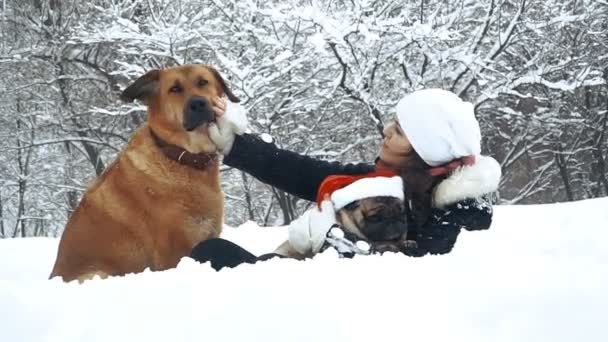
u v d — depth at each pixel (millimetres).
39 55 16703
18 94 17297
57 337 2062
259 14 13008
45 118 16656
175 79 4152
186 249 4129
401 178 3057
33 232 21719
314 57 13039
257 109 13531
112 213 4184
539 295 1980
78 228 4254
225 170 14812
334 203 2965
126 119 17500
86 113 16312
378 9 13695
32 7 17328
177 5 14055
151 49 13711
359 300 2031
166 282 2316
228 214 17391
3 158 18562
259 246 5594
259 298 2072
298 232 3029
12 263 5035
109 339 1985
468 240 2908
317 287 2131
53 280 2770
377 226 2869
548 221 5016
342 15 12719
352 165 3822
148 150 4180
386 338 1839
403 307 1985
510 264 2352
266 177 3828
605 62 15469
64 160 19109
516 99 15703
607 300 1923
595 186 19203
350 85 13398
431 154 3072
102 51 16938
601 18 14484
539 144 18844
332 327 1899
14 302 2242
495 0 13445
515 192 20469
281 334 1898
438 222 3053
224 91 4434
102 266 4191
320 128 14836
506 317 1897
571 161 19281
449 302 2002
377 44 13062
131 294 2254
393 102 13688
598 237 2762
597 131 17969
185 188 4102
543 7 14039
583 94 17922
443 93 3160
